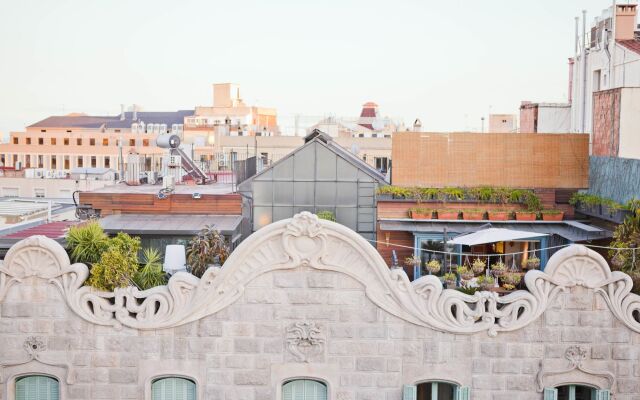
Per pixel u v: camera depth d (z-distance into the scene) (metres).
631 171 30.02
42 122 126.88
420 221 32.72
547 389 23.64
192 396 24.19
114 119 129.88
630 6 47.03
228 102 131.25
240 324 23.73
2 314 23.81
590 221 33.06
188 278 23.64
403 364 23.75
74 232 25.22
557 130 54.34
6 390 24.02
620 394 23.75
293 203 34.91
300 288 23.62
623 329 23.59
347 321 23.70
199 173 47.34
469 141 34.25
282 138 87.31
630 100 33.69
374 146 84.44
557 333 23.61
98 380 23.94
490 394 23.75
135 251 25.81
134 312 23.80
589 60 50.16
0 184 79.31
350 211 34.78
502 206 33.38
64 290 23.67
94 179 80.94
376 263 23.44
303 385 24.14
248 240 23.39
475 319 23.62
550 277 23.39
